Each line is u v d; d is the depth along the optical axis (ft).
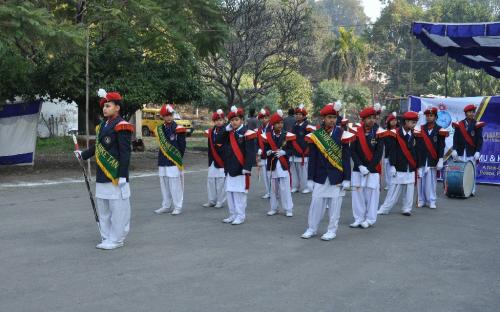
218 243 26.27
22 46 50.16
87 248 25.04
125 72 55.16
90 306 17.67
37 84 52.65
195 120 159.12
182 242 26.37
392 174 33.71
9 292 19.01
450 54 53.93
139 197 40.01
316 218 27.35
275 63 88.02
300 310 17.46
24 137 56.70
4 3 42.04
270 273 21.40
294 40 85.30
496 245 26.48
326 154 26.58
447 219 32.96
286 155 33.32
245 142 30.53
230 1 78.79
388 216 33.86
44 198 39.06
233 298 18.51
